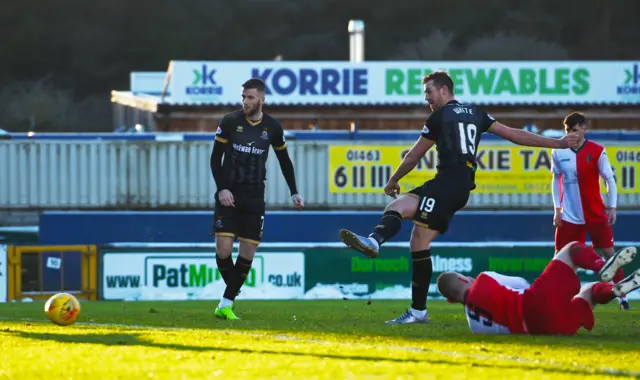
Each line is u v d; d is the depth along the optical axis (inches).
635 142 3302.2
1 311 1054.4
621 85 4210.1
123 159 3307.1
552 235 3070.9
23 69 6776.6
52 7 6776.6
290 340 574.6
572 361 469.1
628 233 3061.0
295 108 4185.5
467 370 427.2
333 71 4202.8
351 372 421.1
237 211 846.5
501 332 616.1
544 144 735.7
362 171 3314.5
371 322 767.7
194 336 601.9
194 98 4185.5
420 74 4197.8
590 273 1785.2
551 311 595.5
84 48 6771.7
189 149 3314.5
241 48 6820.9
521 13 6889.8
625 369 443.8
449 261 1801.2
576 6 6806.1
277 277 1721.2
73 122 6673.2
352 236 674.8
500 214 3063.5
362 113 4202.8
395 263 1755.7
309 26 6879.9
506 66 4190.5
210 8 6835.6
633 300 1519.4
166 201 3307.1
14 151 3294.8
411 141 3321.9
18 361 462.6
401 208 713.6
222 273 847.1
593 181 1026.7
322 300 1583.4
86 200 3309.5
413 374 414.3
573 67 4202.8
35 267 3063.5
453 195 713.0
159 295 1707.7
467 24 6894.7
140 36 6806.1
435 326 706.2
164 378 405.7
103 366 443.2
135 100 4650.6
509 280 624.4
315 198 3302.2
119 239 2999.5
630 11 6742.1
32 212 3302.2
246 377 407.8
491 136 3344.0
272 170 3275.1
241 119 843.4
